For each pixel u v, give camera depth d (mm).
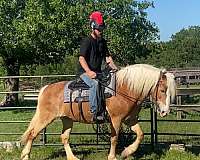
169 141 10773
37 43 23156
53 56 26266
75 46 23672
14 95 26188
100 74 7902
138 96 7727
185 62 58312
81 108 7988
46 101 8312
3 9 23312
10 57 26062
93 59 7945
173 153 8906
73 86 8102
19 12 24312
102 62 8234
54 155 9188
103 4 23078
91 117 7977
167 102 7520
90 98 7840
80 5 22859
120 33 23047
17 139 12273
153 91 7684
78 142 10672
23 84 30484
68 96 8086
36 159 8766
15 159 8867
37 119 8375
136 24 26016
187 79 20766
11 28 23203
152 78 7645
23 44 23047
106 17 22812
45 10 22844
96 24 7891
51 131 13945
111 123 7875
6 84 26953
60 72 36750
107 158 8625
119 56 23625
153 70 7707
